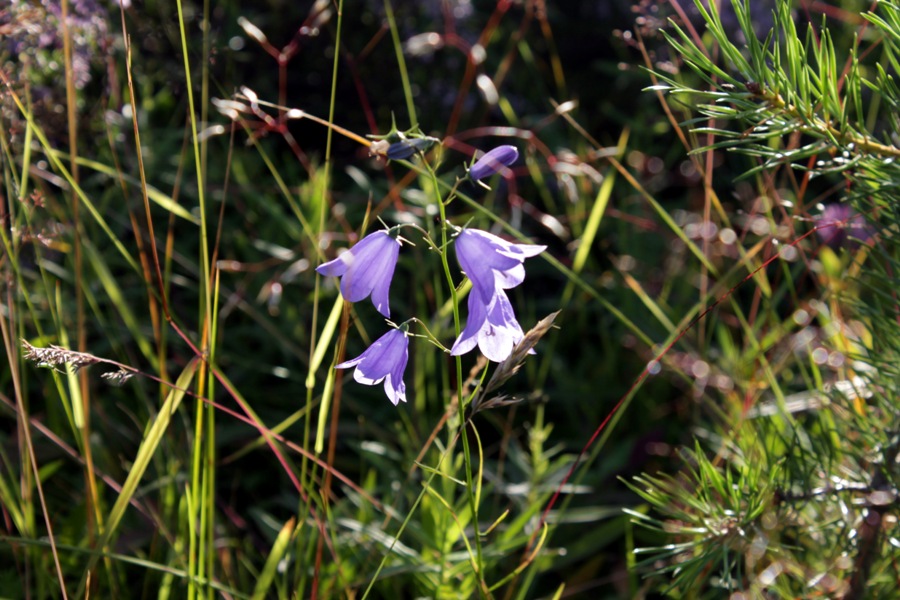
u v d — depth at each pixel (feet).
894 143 1.58
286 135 2.05
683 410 2.28
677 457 2.16
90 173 2.40
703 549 1.61
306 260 2.34
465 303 2.36
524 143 2.86
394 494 2.00
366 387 2.29
